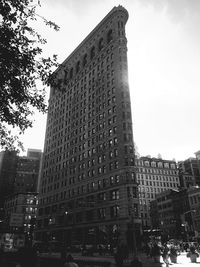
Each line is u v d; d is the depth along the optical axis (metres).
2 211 125.62
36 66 11.11
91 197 66.12
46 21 10.84
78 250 50.09
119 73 71.38
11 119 12.36
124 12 85.06
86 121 80.19
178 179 125.50
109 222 57.38
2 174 157.25
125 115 64.81
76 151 80.50
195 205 84.44
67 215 73.19
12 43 10.13
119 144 62.69
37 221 89.44
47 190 90.62
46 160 99.12
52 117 106.00
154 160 124.94
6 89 10.88
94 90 81.31
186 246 44.56
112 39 82.56
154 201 110.19
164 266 24.00
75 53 104.25
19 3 10.01
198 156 125.19
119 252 20.12
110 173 62.47
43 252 51.62
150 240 61.59
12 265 20.64
